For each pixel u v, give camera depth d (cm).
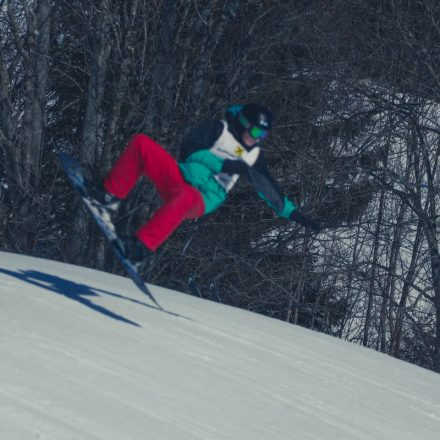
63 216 7775
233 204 7362
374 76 6975
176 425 1519
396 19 6594
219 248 7150
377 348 7644
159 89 6638
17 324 1820
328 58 6812
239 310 3183
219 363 2095
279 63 7006
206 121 2145
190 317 2592
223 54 7181
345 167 7000
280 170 7288
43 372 1549
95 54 6900
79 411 1414
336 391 2272
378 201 7644
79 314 2133
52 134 7969
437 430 2233
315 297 7956
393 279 7525
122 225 6800
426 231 6869
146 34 6950
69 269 3116
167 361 1939
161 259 7069
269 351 2464
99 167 6888
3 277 2375
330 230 7425
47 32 7112
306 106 6950
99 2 6894
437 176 7419
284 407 1923
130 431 1403
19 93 7419
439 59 6800
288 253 7375
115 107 6800
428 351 7269
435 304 6969
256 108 2119
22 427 1262
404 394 2528
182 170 2145
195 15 6875
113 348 1888
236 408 1775
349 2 6906
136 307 2466
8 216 7369
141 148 2127
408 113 6738
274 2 6919
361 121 7150
